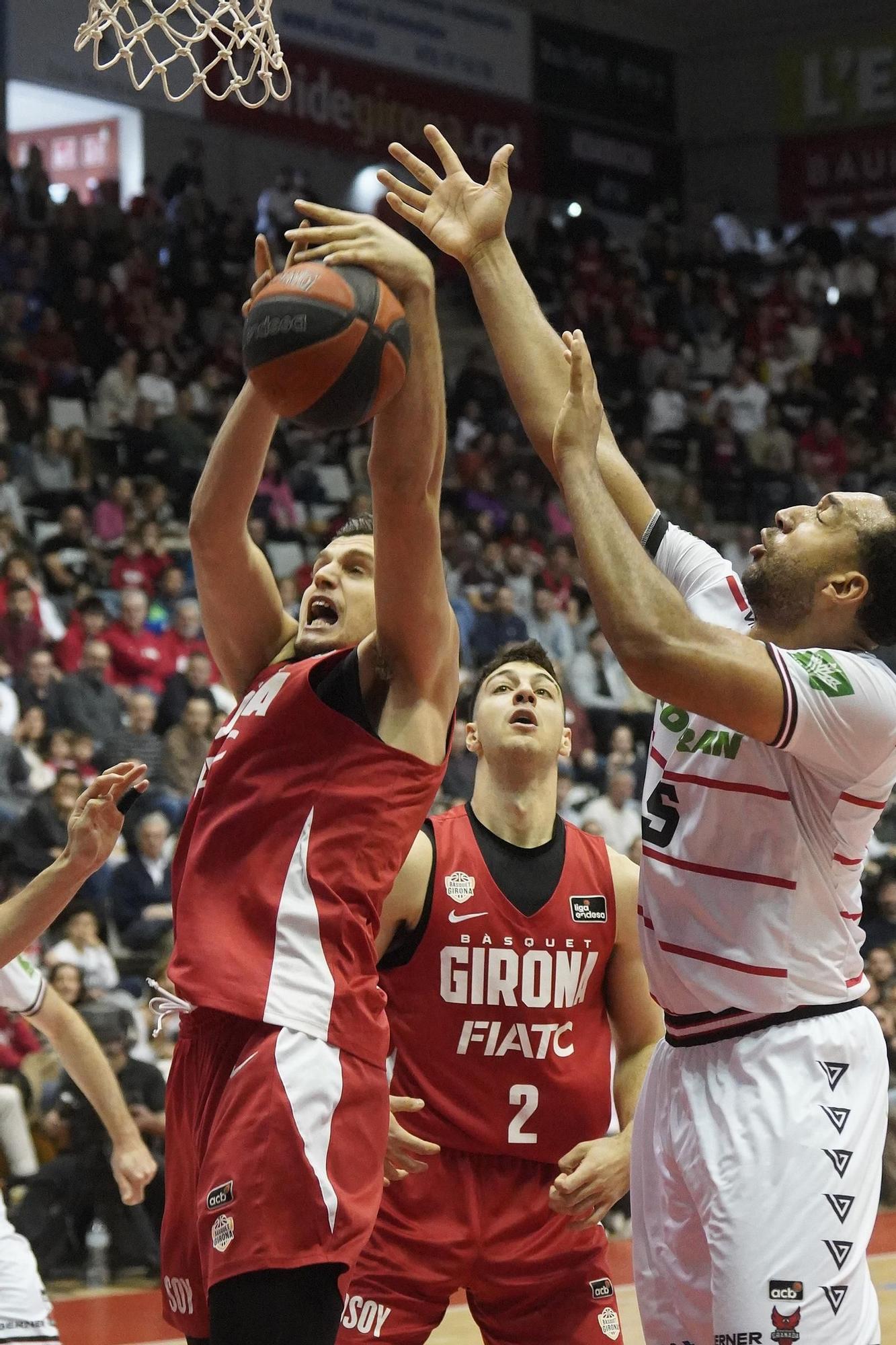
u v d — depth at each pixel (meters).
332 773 3.22
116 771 3.58
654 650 3.11
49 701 12.12
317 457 18.09
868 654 3.43
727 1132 3.24
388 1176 3.98
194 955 3.17
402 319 3.02
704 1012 3.34
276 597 3.68
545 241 23.77
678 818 3.42
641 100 27.22
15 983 4.32
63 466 15.26
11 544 13.44
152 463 16.39
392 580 3.19
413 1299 4.10
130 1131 4.44
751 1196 3.17
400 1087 4.21
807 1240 3.13
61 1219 8.98
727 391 22.66
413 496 3.12
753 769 3.31
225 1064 3.14
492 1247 4.14
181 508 16.36
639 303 24.09
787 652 3.24
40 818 10.64
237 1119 3.02
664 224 25.81
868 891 12.71
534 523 18.64
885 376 24.80
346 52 22.89
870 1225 3.25
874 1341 3.21
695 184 28.06
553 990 4.23
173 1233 3.28
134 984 10.27
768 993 3.29
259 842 3.21
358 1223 3.01
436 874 4.24
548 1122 4.20
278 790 3.23
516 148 25.30
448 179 3.89
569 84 26.05
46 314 17.06
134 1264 9.09
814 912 3.32
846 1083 3.27
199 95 21.34
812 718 3.17
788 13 27.39
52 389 16.73
